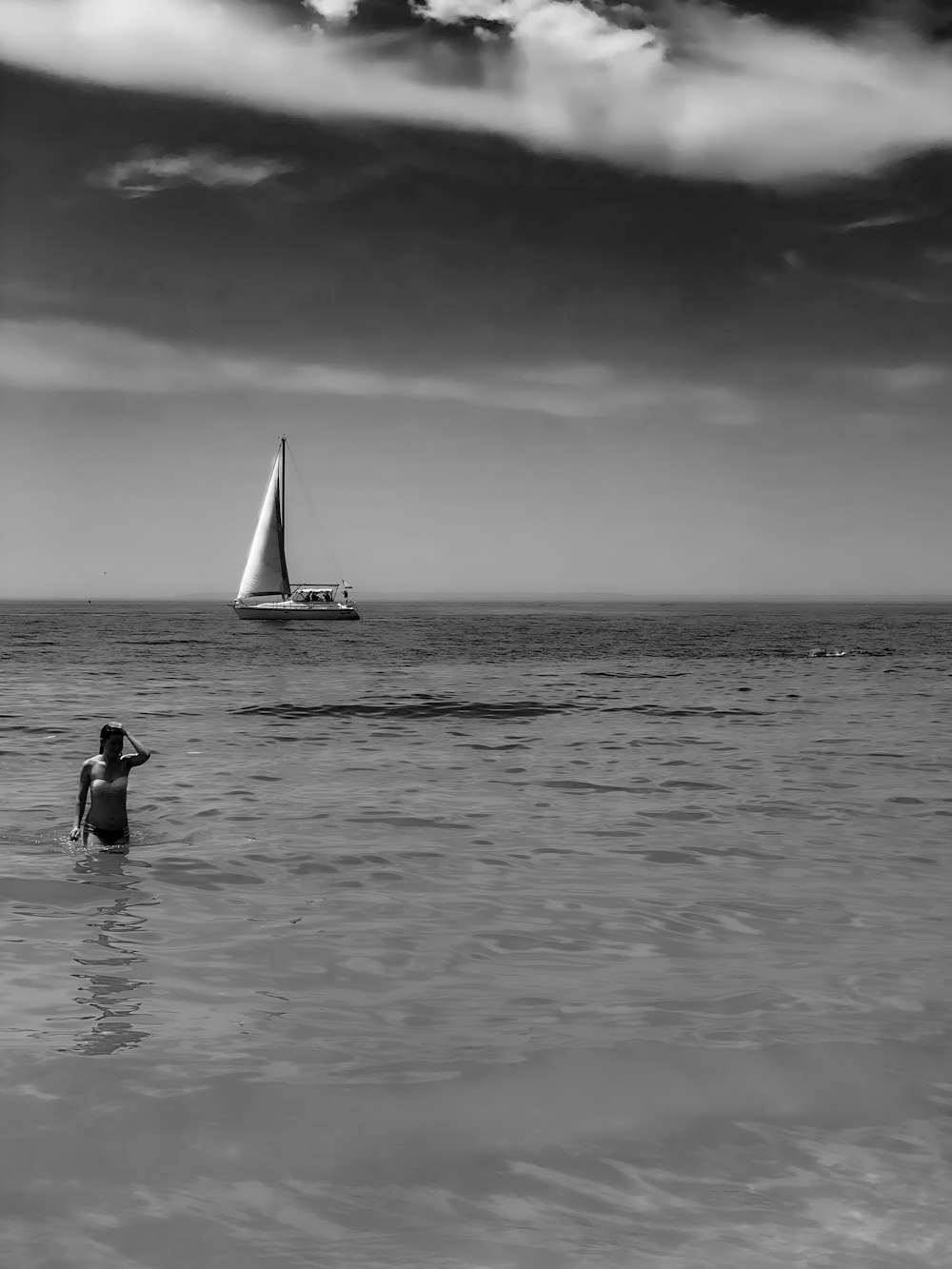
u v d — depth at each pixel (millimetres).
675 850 9555
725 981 5863
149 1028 5000
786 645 61469
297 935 6734
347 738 18297
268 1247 3145
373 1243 3178
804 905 7625
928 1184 3559
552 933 6863
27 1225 3232
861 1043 4852
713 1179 3590
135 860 8914
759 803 12102
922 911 7484
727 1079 4430
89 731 18609
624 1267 3053
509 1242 3184
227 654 50125
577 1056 4684
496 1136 3891
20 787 12711
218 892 7867
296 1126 3947
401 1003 5441
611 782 13625
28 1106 4074
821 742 17953
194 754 16031
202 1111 4066
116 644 59656
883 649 56844
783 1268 3051
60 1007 5285
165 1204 3379
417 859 9109
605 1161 3705
